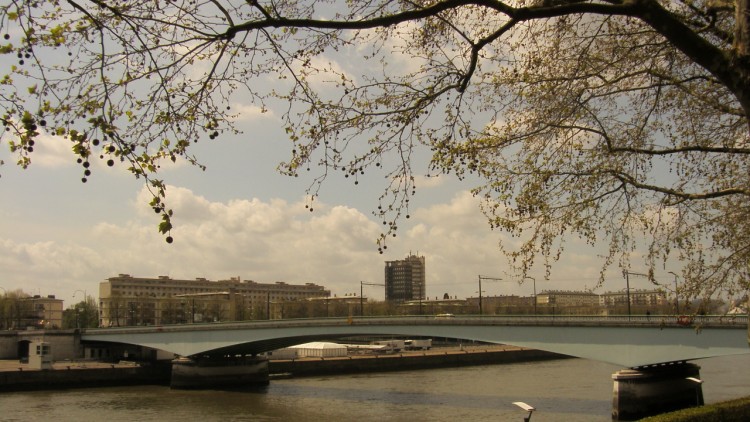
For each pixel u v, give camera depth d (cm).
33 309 19788
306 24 1216
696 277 2006
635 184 1889
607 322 5769
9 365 9975
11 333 11931
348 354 13500
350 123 1488
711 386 6969
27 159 934
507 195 1870
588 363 12356
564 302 17962
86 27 1093
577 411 5703
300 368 10606
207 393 8006
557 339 6159
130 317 18238
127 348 11425
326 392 7825
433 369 11375
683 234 1995
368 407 6394
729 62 1118
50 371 8712
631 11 1150
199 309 18325
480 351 13450
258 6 1195
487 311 15788
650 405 5472
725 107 1841
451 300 18712
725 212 2070
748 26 1110
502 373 10162
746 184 2042
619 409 5459
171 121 1213
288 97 1441
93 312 18712
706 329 5153
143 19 1118
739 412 2628
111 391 8406
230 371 8894
